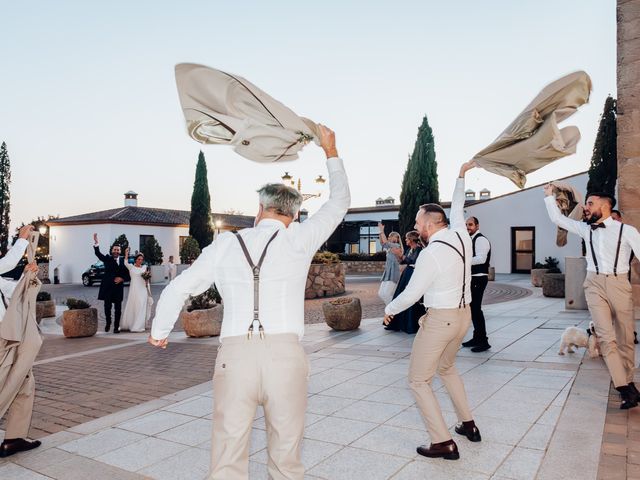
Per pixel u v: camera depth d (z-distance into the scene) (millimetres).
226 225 38188
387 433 3676
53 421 4367
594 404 4086
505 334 7582
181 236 34750
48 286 28547
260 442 3678
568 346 6027
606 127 16219
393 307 3217
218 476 1914
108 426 4137
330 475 3012
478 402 4281
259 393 1988
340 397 4645
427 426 3203
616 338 4152
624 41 7090
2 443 3551
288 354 2008
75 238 31812
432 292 3168
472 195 32906
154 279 27609
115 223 30578
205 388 5281
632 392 3910
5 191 39656
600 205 4094
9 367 3422
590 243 4188
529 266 23422
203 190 34750
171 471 3195
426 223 3270
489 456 3174
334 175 2432
